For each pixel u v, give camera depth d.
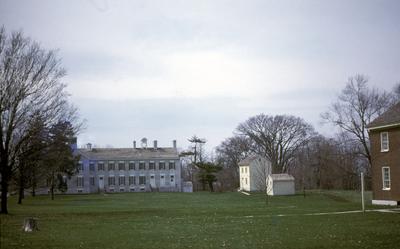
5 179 40.97
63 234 25.70
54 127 45.28
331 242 21.02
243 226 29.25
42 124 41.69
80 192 115.81
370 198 63.47
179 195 89.19
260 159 99.62
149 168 121.25
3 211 41.12
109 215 39.75
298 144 113.75
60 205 59.47
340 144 106.38
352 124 74.88
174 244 21.48
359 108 74.25
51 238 23.94
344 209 41.75
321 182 100.12
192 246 20.77
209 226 29.61
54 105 43.38
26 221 27.86
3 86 38.94
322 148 103.50
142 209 48.91
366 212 37.69
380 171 49.06
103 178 119.00
